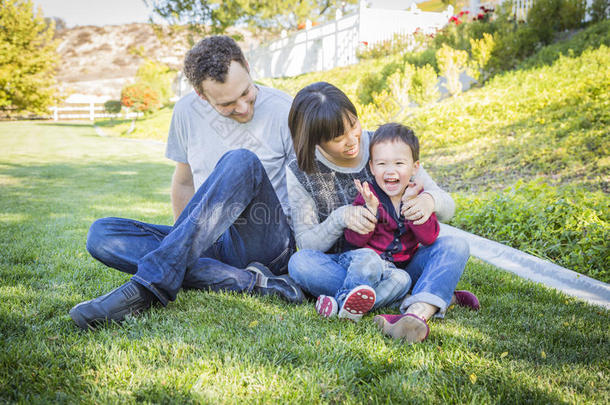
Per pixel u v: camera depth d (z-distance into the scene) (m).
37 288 2.53
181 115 2.65
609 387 1.51
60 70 59.91
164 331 1.88
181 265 2.02
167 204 5.86
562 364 1.67
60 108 32.97
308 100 2.04
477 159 6.64
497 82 9.75
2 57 27.77
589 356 1.75
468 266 3.18
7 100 28.62
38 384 1.45
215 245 2.50
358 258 2.06
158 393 1.41
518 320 2.13
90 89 47.81
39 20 29.19
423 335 1.82
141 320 1.95
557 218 3.72
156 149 14.38
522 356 1.74
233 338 1.83
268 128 2.56
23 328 1.93
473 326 2.04
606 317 2.23
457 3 23.81
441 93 10.77
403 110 10.05
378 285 2.11
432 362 1.65
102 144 15.97
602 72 7.66
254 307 2.18
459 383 1.51
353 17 16.78
